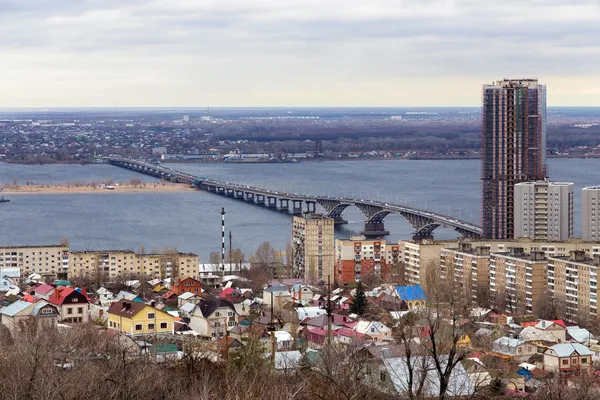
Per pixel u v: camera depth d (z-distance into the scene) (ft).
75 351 561.84
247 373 474.49
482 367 464.24
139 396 457.27
